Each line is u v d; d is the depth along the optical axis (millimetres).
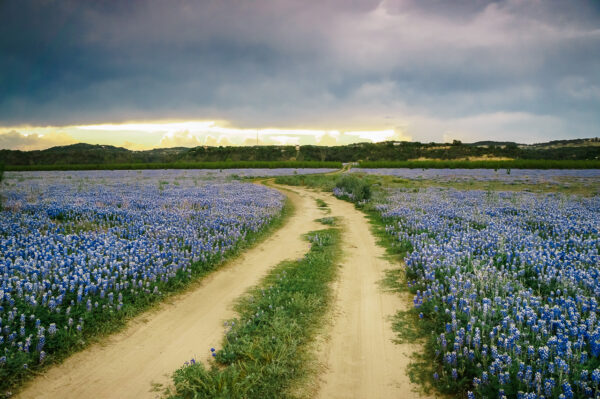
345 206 25812
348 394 5031
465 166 80500
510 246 11211
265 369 5496
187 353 6062
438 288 8008
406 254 11852
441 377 5324
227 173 66562
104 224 15297
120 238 12672
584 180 44219
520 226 15477
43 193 26562
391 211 20203
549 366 4984
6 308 6676
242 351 5918
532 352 5137
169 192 29203
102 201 21969
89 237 12375
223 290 9047
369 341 6500
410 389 5137
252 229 15891
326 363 5801
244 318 7367
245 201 23906
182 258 10367
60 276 8359
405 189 35812
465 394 4961
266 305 7887
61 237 12062
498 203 23516
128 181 43062
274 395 4965
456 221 17469
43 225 14258
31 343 5762
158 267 9352
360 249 13211
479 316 6590
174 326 7051
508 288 7688
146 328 6949
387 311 7773
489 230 14156
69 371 5465
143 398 4887
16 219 15383
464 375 5266
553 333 6109
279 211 21484
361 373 5527
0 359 5141
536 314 6484
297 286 9070
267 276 10141
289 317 7273
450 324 6215
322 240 14344
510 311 6848
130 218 16781
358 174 61688
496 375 4895
